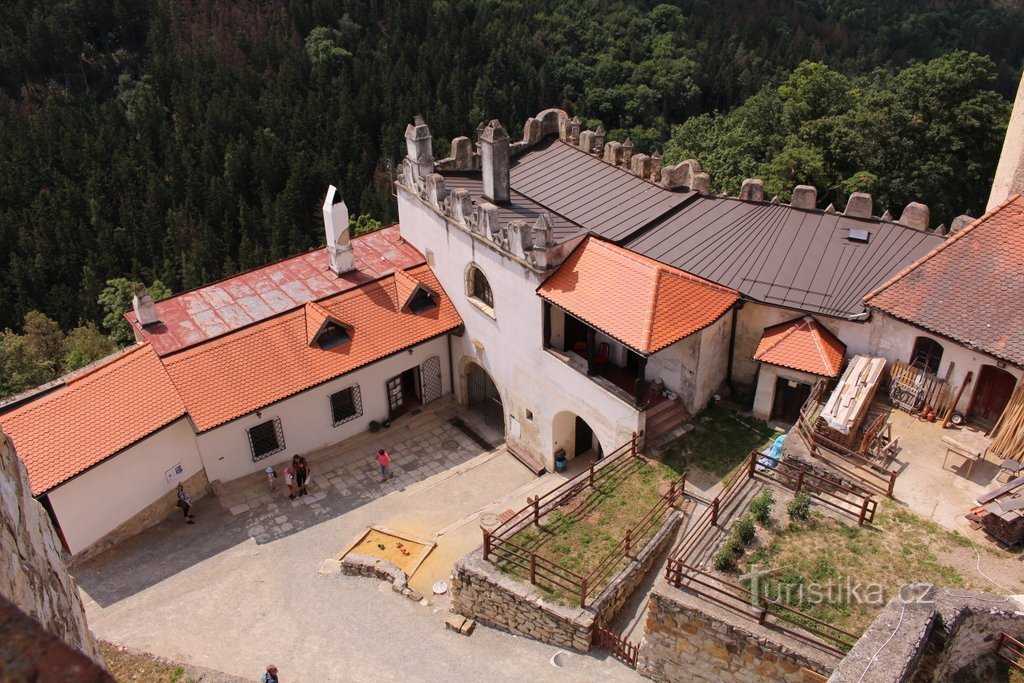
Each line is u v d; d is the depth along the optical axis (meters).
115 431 29.78
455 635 25.09
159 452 31.03
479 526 30.39
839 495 24.03
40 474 28.00
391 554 29.56
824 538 22.45
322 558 29.64
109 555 30.17
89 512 29.48
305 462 33.19
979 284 24.98
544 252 29.52
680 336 27.08
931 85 50.00
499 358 34.75
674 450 28.62
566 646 23.23
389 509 32.38
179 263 76.25
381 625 25.91
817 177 52.38
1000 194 29.58
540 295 30.06
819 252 29.84
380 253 38.88
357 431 36.84
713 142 64.19
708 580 21.42
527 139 38.88
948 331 24.64
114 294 63.69
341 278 37.22
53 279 73.12
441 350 38.06
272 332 34.19
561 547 25.23
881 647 15.63
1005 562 21.28
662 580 21.12
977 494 23.38
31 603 5.97
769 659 19.41
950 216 50.31
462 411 39.00
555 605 23.09
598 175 36.16
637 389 27.62
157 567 29.47
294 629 25.98
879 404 27.14
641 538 25.31
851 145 52.19
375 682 23.34
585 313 28.58
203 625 26.45
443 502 32.75
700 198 34.09
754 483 25.11
